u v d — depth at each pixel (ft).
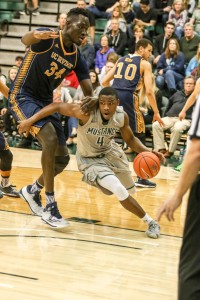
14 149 34.42
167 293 12.66
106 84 26.35
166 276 13.78
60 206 20.90
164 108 35.19
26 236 16.74
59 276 13.39
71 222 18.69
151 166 19.33
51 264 14.25
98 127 17.25
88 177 17.60
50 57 17.61
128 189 18.66
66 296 12.12
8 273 13.39
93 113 17.13
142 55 25.44
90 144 17.61
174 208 8.54
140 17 42.39
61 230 17.61
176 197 8.52
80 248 15.80
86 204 21.47
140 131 25.81
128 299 12.16
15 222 18.28
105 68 35.91
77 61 18.22
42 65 17.71
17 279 13.01
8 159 21.16
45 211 17.66
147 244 16.53
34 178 25.73
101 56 39.93
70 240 16.56
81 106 17.04
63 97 36.60
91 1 44.62
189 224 8.81
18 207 20.26
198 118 8.38
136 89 25.45
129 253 15.56
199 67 31.65
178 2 40.78
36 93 18.19
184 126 32.83
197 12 42.27
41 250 15.42
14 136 38.24
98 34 44.27
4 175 21.54
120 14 41.39
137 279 13.47
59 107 17.28
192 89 33.45
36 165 29.19
